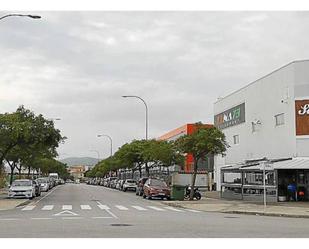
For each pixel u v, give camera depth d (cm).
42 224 1758
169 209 2892
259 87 4553
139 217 2138
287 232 1555
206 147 3841
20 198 3953
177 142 4053
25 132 4050
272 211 2661
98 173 13862
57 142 4347
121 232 1505
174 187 4084
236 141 5197
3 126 4119
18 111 4294
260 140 4522
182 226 1711
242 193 4003
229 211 2719
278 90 4147
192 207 3094
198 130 3978
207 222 1903
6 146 4312
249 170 3869
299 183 3647
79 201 3669
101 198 4234
